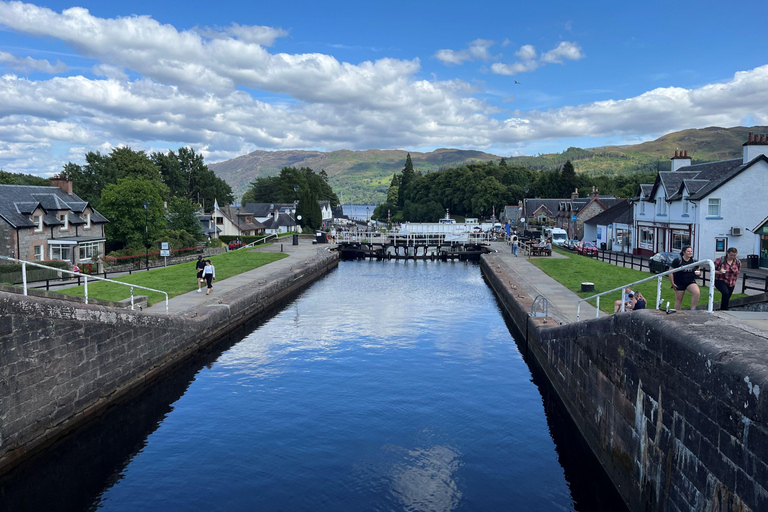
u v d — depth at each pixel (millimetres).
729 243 40469
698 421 8250
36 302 13469
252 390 18156
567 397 16109
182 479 12422
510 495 11883
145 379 18562
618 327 11836
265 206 121375
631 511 10969
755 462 6762
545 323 20625
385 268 57000
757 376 6785
